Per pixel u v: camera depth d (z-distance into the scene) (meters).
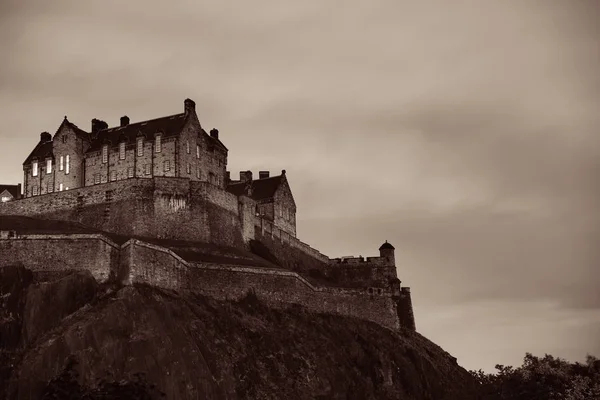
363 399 146.00
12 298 123.25
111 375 114.81
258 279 152.00
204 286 142.88
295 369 139.38
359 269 197.00
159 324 123.94
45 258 131.25
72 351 115.12
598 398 125.56
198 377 121.44
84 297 125.25
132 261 130.25
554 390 130.62
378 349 161.00
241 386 128.12
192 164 181.62
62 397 105.88
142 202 161.75
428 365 168.88
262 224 183.62
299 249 195.12
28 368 113.38
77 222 164.38
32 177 188.38
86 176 184.25
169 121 184.38
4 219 162.50
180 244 157.75
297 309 156.62
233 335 136.38
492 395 136.00
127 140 182.12
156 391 111.31
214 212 168.12
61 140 186.75
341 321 165.12
